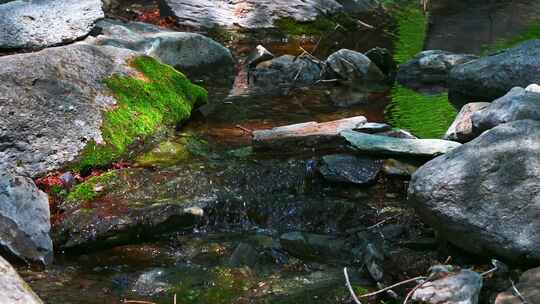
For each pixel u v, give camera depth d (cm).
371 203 529
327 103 748
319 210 522
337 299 423
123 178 539
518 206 417
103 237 477
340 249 484
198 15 1013
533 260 407
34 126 547
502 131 454
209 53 845
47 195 506
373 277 441
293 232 504
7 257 454
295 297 426
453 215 430
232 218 521
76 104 578
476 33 1079
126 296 426
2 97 549
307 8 1068
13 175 487
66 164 543
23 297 343
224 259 471
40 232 464
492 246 417
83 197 513
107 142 570
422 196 445
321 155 590
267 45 975
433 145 563
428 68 859
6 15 754
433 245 474
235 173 557
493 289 405
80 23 786
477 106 621
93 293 428
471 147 452
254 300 423
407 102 761
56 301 416
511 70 752
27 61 583
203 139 626
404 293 421
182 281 444
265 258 474
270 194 543
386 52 873
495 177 429
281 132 615
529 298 375
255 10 1038
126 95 616
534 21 1164
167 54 809
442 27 1121
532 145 437
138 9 1052
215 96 757
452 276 403
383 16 1173
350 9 1170
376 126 620
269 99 753
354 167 556
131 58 656
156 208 499
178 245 486
